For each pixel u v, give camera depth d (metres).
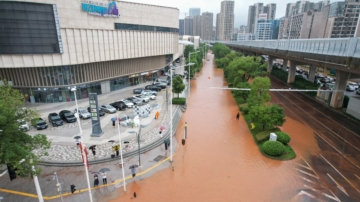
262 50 70.06
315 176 21.83
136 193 19.55
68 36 37.69
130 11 48.31
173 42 67.62
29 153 15.69
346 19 103.69
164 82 58.16
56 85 40.78
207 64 105.38
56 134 29.98
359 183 20.75
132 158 24.94
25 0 32.59
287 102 45.53
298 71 82.12
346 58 29.92
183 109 41.25
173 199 18.88
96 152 25.50
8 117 16.09
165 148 27.08
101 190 19.83
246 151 26.61
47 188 20.00
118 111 39.19
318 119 36.22
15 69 39.59
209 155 25.73
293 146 27.59
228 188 20.22
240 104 43.25
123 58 48.81
